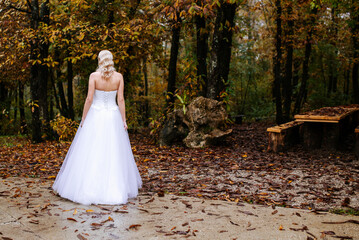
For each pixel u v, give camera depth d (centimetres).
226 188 438
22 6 1023
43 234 274
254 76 1975
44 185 445
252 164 589
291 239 269
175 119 829
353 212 338
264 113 1847
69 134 930
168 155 696
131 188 389
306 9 1281
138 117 1344
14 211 329
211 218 317
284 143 705
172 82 973
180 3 631
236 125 1442
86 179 363
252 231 285
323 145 693
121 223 303
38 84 970
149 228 291
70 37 974
